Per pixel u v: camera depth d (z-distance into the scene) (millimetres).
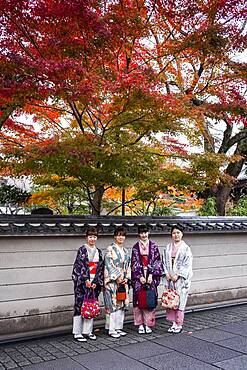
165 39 6879
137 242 6043
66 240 5965
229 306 7578
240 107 7074
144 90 5363
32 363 4516
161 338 5469
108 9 5902
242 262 8062
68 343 5273
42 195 8562
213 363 4488
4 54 5004
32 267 5633
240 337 5492
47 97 5270
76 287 5438
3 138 7820
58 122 7953
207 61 7008
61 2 5168
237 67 7031
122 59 6840
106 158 6062
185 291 5805
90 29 5480
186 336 5551
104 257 5676
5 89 5027
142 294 5598
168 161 7582
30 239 5629
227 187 12461
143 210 10984
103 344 5215
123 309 5703
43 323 5664
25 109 7262
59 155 5895
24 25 5594
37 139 7914
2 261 5395
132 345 5160
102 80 5324
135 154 6109
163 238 6980
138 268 5691
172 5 6195
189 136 7695
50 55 5758
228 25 6184
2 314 5340
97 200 7875
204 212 11969
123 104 5809
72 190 8273
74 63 5008
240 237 8078
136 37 6160
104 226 6195
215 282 7578
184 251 5898
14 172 6883
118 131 7000
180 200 11711
